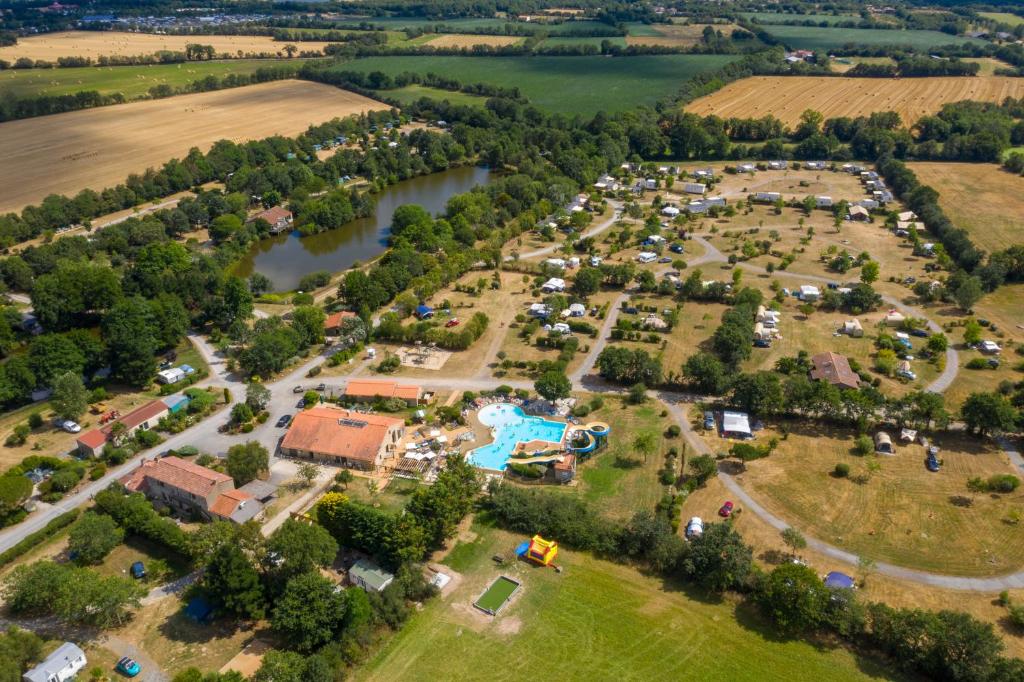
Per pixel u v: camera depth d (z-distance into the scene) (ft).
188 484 435.94
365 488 462.19
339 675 326.44
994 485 438.40
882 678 322.75
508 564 396.98
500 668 332.80
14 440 510.58
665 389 566.77
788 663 331.16
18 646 330.13
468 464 465.47
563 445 496.64
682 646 342.03
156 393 575.79
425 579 381.40
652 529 396.57
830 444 492.95
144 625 362.33
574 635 349.82
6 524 428.56
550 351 628.69
